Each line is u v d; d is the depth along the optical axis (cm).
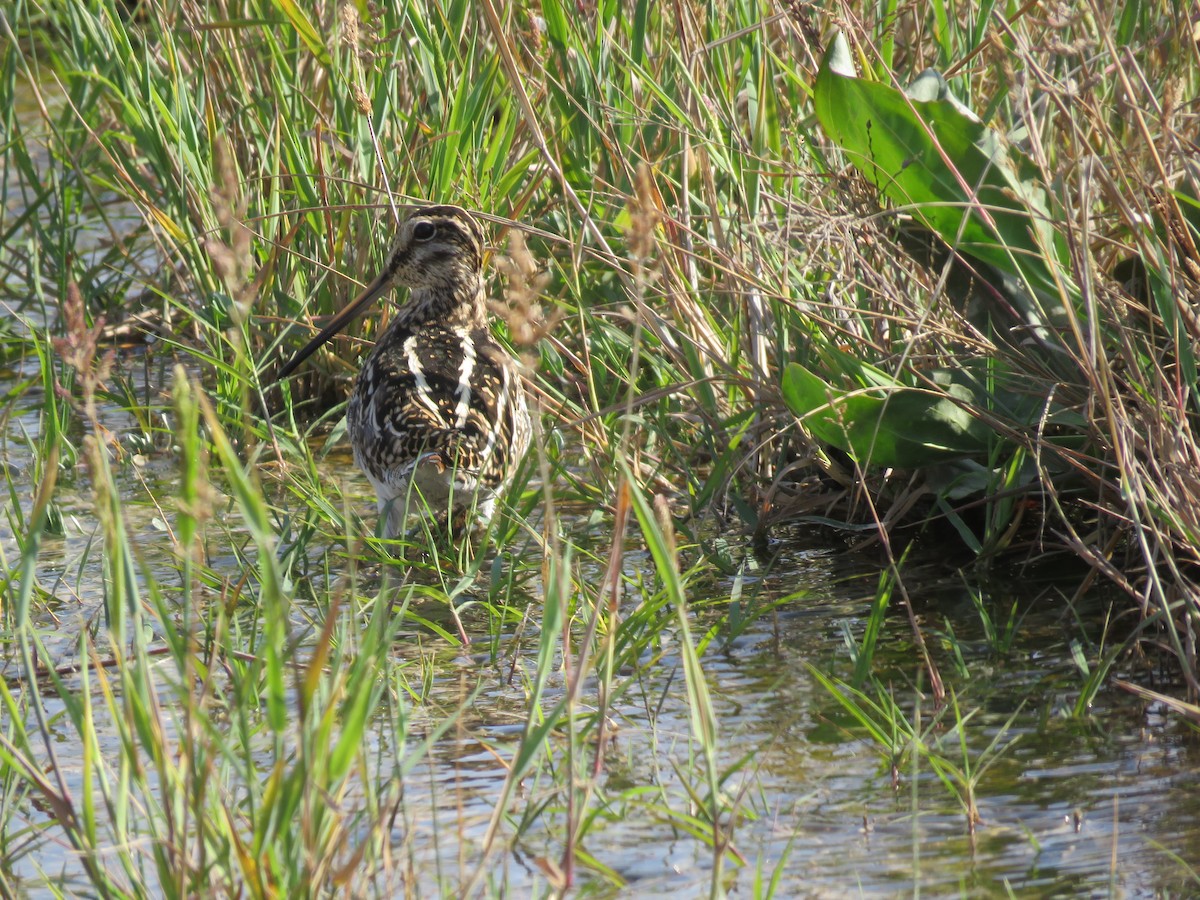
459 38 1219
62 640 835
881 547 961
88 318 1380
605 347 1094
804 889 552
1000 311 931
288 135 1243
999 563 915
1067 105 870
